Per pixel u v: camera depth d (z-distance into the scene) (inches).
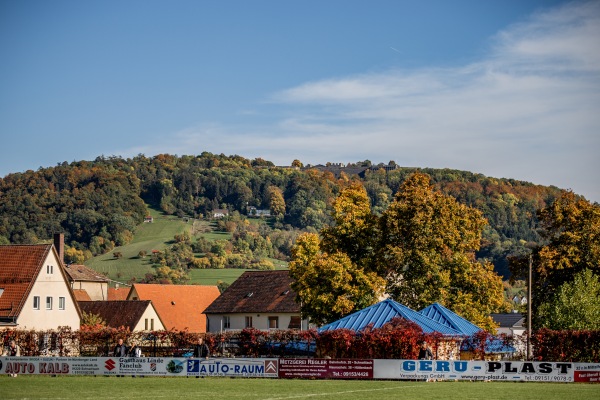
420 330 2532.0
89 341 2792.8
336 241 3722.9
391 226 3604.8
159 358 2377.0
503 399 1710.1
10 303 3754.9
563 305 3440.0
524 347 2608.3
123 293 6284.5
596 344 2529.5
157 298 5442.9
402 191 3688.5
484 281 3567.9
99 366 2397.9
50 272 3959.2
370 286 3469.5
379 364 2295.8
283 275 4810.5
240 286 4864.7
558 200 3882.9
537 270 3718.0
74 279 5689.0
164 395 1766.7
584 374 2229.3
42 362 2413.9
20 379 2241.6
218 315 4736.7
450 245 3595.0
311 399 1696.6
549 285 3811.5
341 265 3503.9
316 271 3526.1
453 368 2274.9
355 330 2802.7
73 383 2094.0
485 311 3599.9
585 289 3462.1
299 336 2593.5
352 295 3469.5
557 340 2556.6
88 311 5034.5
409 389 1946.4
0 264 3919.8
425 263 3499.0
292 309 4456.2
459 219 3624.5
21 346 2824.8
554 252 3720.5
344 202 3762.3
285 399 1690.5
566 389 1973.4
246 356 2647.6
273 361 2343.8
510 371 2258.9
